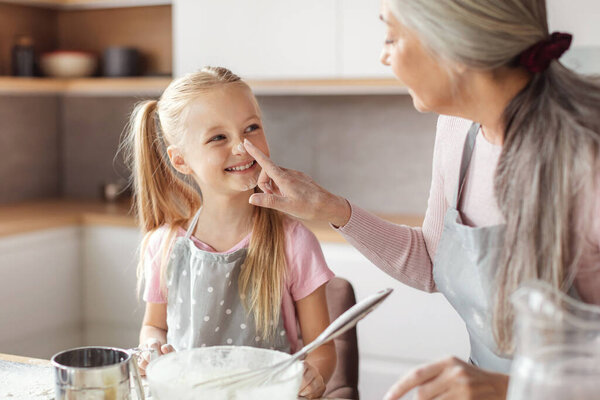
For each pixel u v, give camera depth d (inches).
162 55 136.6
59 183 147.3
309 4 109.5
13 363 50.0
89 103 145.1
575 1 93.2
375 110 124.2
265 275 58.4
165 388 37.1
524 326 29.5
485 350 50.5
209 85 58.6
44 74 132.8
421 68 42.5
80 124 146.2
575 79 41.0
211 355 41.8
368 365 103.2
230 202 59.6
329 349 59.6
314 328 59.9
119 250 117.4
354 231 56.1
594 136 39.0
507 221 41.7
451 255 50.7
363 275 101.3
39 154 143.3
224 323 58.4
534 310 29.0
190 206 64.8
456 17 40.0
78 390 37.0
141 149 64.0
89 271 120.6
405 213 123.3
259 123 59.1
